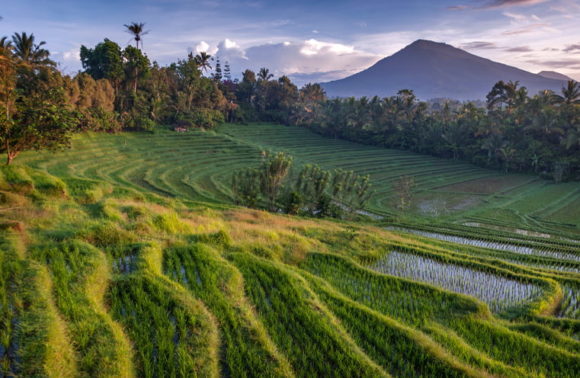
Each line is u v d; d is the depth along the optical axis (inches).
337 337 386.3
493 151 3250.5
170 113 3390.7
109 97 2763.3
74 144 2249.0
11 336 320.5
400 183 2150.6
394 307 514.6
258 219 1022.4
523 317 524.4
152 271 481.4
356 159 3341.5
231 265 541.0
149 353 324.5
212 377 310.7
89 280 421.1
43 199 755.4
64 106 1243.2
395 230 1342.3
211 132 3373.5
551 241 1295.5
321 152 3563.0
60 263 454.3
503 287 655.1
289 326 405.4
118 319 374.3
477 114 3683.6
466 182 2689.5
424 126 3964.1
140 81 3260.3
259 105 5147.6
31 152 1900.8
